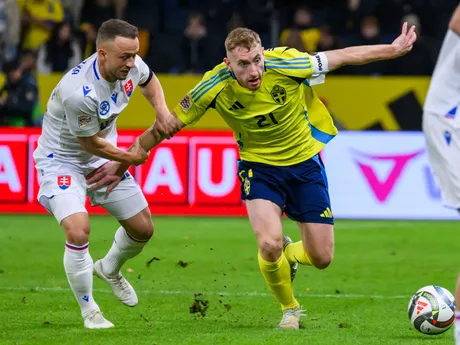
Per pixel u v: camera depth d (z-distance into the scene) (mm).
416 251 26875
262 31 39531
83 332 14930
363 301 19125
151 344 13805
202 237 29062
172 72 39031
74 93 14867
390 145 33906
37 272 22703
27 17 38469
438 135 14453
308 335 14680
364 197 34094
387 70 37281
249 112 15133
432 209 33875
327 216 15719
